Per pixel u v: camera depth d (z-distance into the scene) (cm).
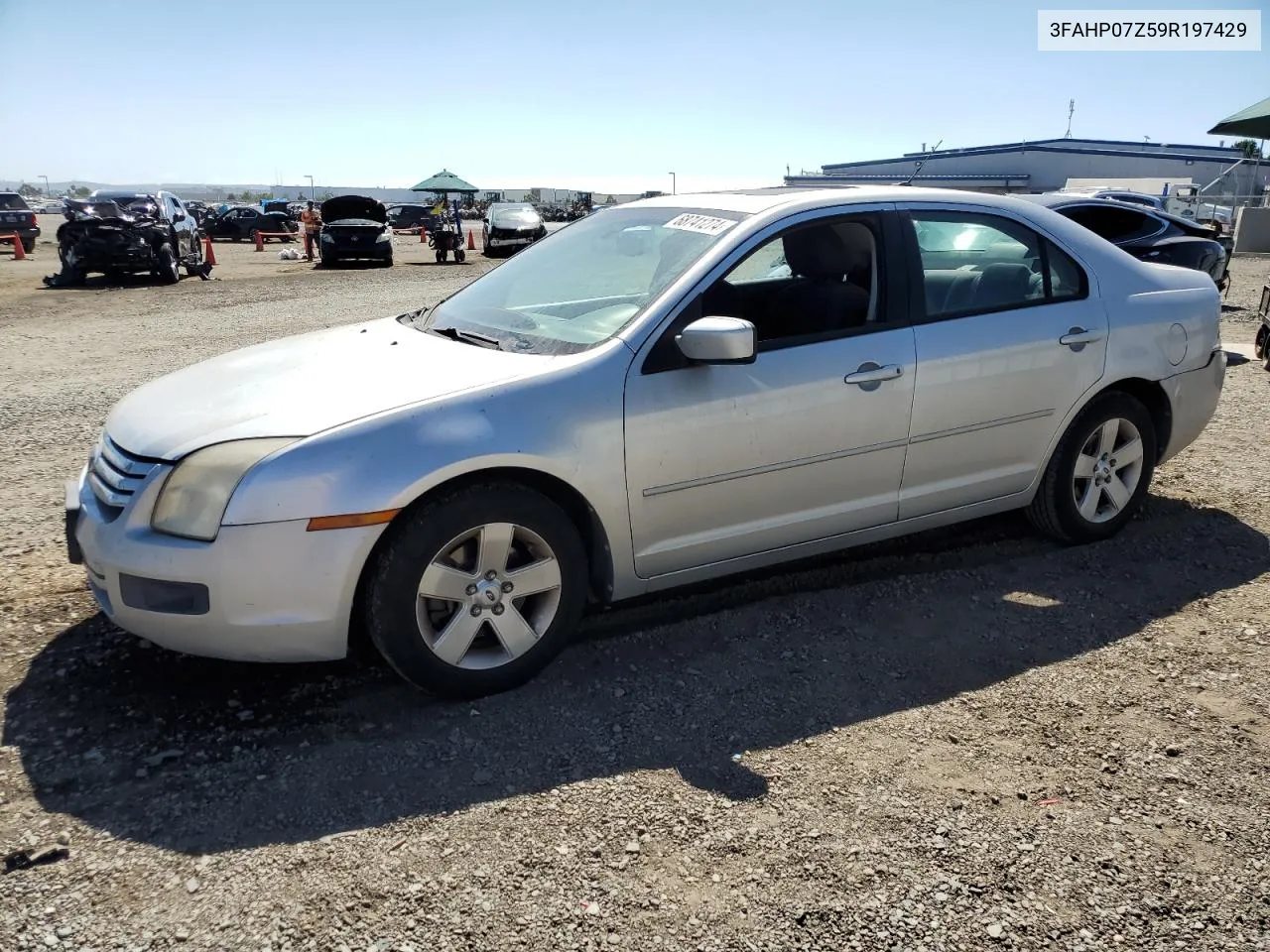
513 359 348
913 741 309
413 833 263
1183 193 3406
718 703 332
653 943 226
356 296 1675
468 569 326
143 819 268
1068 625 390
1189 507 525
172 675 345
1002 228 430
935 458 409
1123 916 236
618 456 338
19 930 227
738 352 327
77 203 1952
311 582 298
